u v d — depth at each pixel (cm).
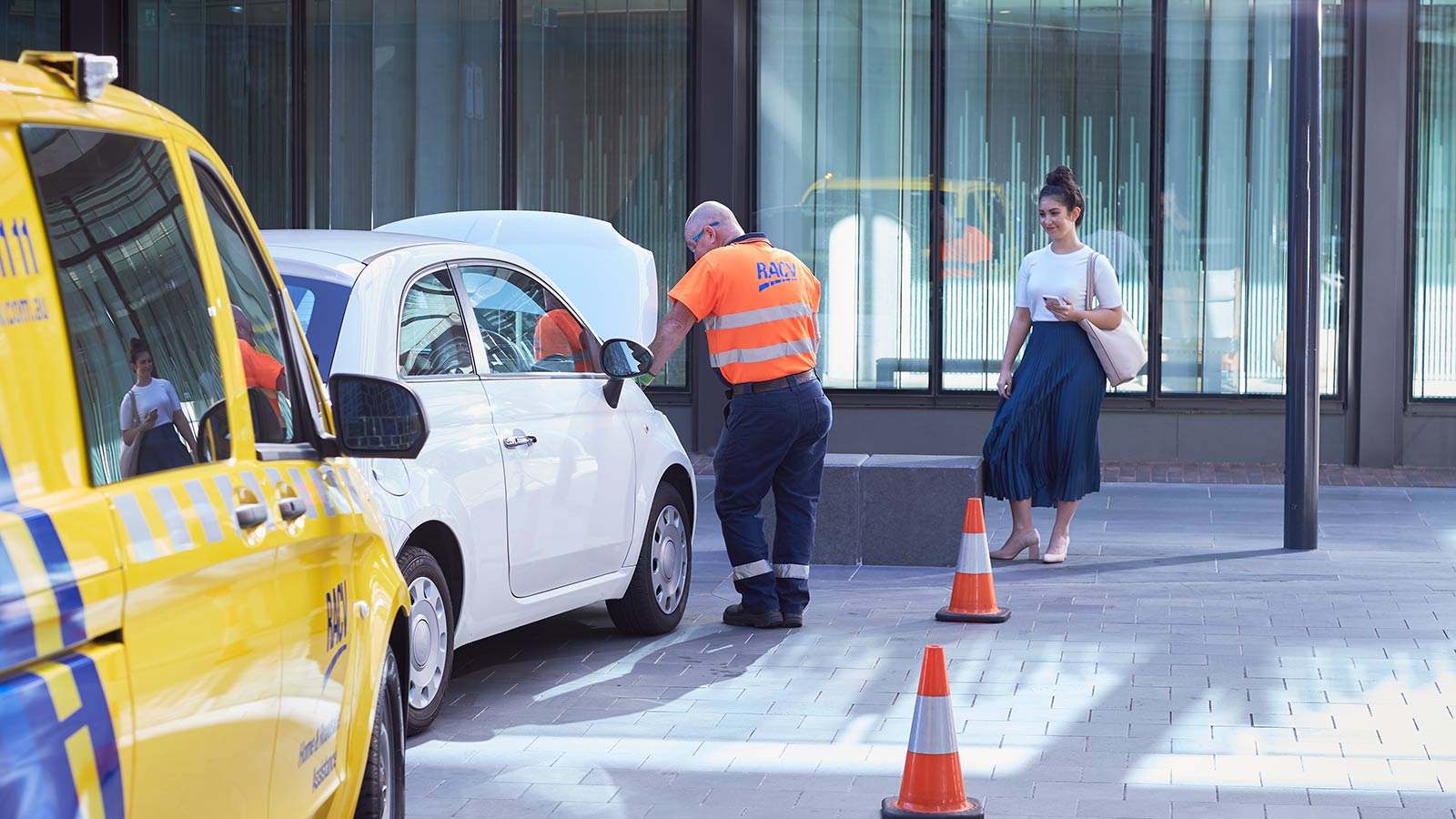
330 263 732
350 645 441
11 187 292
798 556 998
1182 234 1788
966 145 1817
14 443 279
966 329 1827
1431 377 1753
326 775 422
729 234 994
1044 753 720
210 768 337
